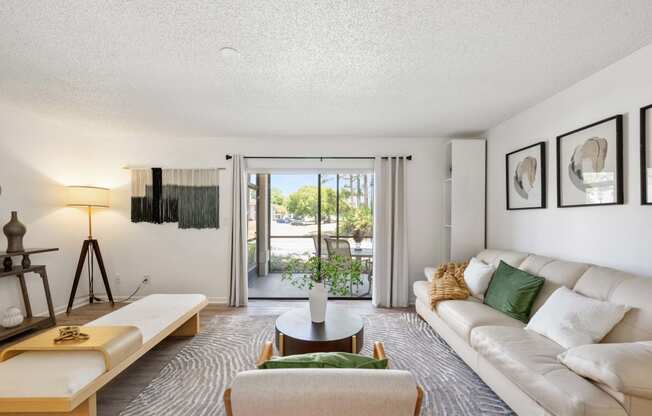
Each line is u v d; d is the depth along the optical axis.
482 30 1.71
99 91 2.58
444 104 2.88
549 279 2.27
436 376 2.23
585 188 2.30
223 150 4.16
